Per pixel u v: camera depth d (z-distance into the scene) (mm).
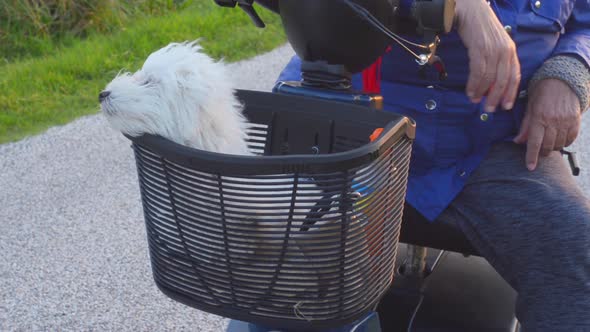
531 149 1682
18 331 3029
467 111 1708
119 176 4371
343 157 1184
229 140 1487
